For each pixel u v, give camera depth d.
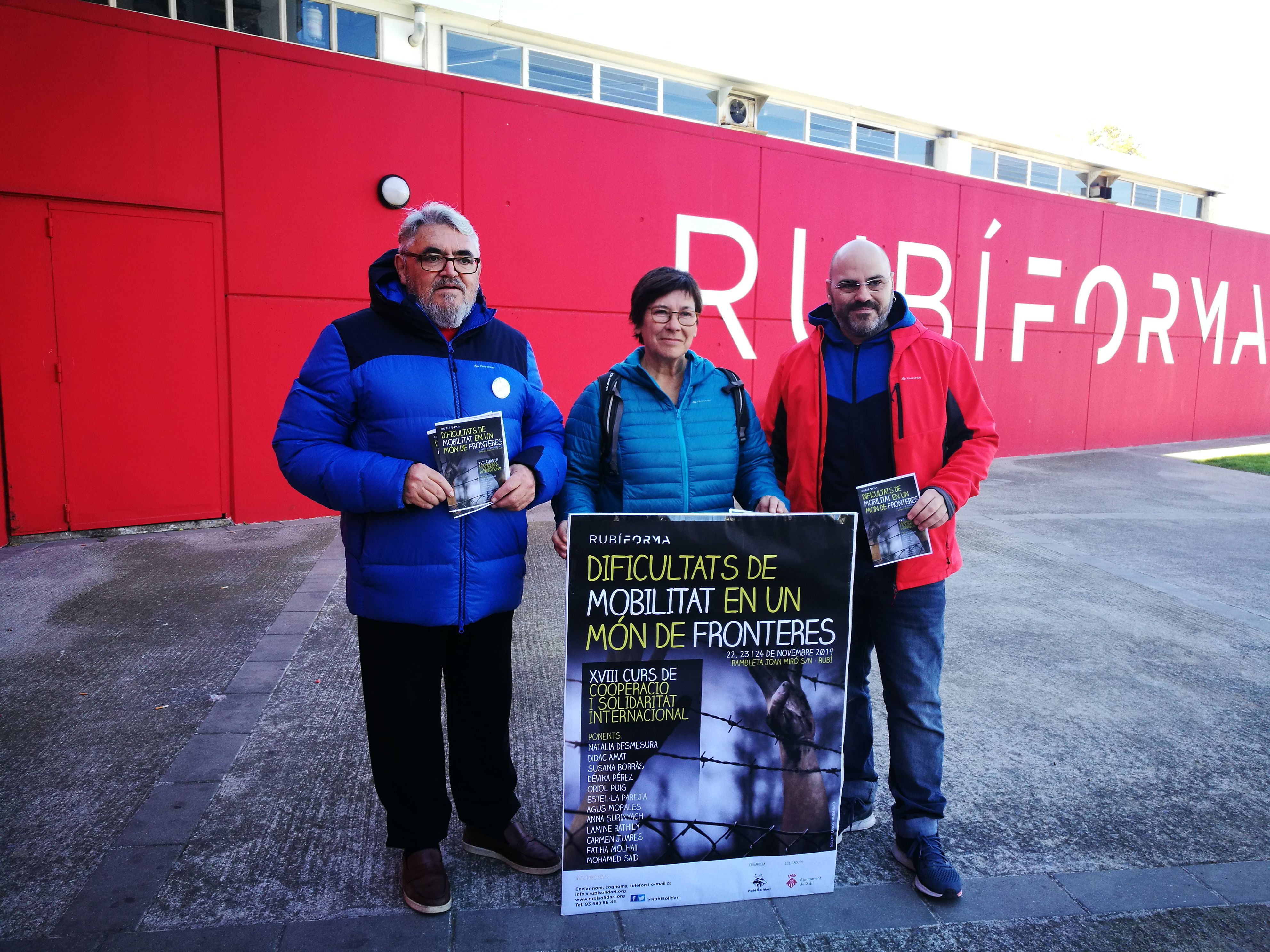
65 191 5.67
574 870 2.28
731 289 8.91
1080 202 11.86
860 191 9.72
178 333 6.18
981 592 5.63
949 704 3.87
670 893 2.33
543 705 3.68
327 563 5.57
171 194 6.02
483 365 2.32
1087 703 3.90
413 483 2.11
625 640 2.24
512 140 7.41
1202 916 2.40
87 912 2.27
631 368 2.43
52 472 5.89
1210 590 5.74
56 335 5.79
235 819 2.73
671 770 2.29
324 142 6.55
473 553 2.26
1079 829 2.85
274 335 6.52
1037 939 2.28
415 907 2.29
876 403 2.55
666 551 2.24
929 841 2.49
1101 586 5.79
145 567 5.42
